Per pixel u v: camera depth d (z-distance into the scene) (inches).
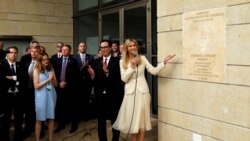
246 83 110.5
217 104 122.0
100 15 263.6
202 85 128.6
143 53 209.0
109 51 157.0
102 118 154.0
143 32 211.5
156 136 175.3
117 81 152.4
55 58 205.5
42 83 163.2
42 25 294.0
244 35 110.6
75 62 204.2
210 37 123.6
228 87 117.3
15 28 279.3
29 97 185.3
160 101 154.6
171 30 144.6
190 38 133.2
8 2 274.7
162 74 151.9
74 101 198.2
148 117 142.0
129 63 140.3
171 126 147.4
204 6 125.8
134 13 221.0
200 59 128.6
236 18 113.1
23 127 196.9
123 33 233.1
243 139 112.1
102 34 262.7
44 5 294.5
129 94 139.6
